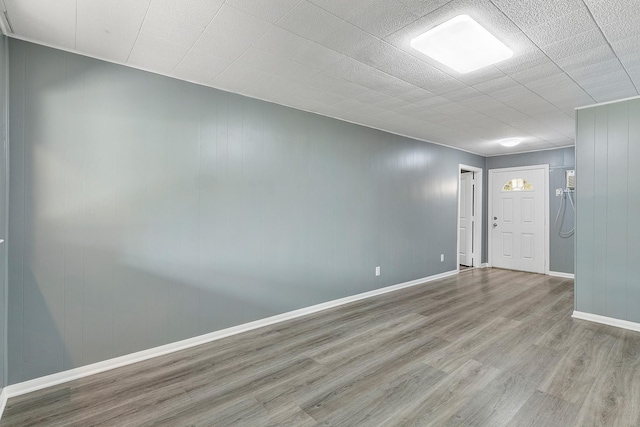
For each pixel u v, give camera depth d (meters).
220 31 2.03
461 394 2.08
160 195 2.65
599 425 1.77
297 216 3.56
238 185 3.10
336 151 3.94
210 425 1.80
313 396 2.07
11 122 2.06
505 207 6.30
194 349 2.75
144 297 2.58
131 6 1.77
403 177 4.86
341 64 2.48
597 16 1.81
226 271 3.02
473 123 4.13
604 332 3.09
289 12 1.83
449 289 4.77
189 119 2.80
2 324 1.97
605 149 3.32
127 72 2.49
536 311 3.73
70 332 2.28
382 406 1.96
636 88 2.92
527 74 2.61
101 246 2.39
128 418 1.86
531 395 2.06
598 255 3.37
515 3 1.71
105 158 2.41
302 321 3.42
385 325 3.30
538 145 5.48
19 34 2.05
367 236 4.34
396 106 3.47
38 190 2.16
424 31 2.01
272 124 3.34
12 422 1.83
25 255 2.12
